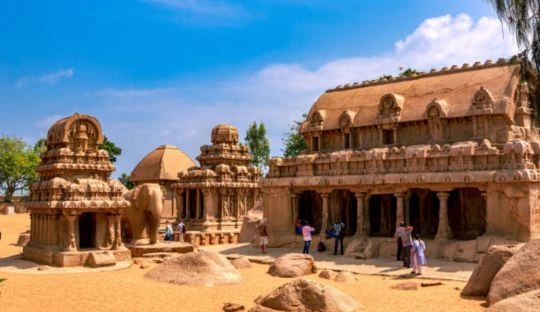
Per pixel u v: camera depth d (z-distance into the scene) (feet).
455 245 94.79
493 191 93.04
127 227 115.55
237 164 166.50
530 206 88.99
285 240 120.78
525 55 69.46
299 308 55.72
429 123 109.60
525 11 67.56
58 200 93.86
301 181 118.42
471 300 61.93
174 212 184.75
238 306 58.23
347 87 135.03
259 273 87.20
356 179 108.27
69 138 100.32
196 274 75.41
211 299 64.34
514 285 56.18
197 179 159.74
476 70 112.06
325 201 115.75
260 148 248.32
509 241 89.51
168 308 59.21
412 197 116.06
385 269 88.22
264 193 126.93
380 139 117.19
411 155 102.01
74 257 90.27
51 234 94.89
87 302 61.72
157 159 193.36
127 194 112.37
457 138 106.42
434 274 81.25
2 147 284.82
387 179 103.76
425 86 116.78
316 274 84.79
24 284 72.90
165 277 76.59
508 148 91.56
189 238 143.84
